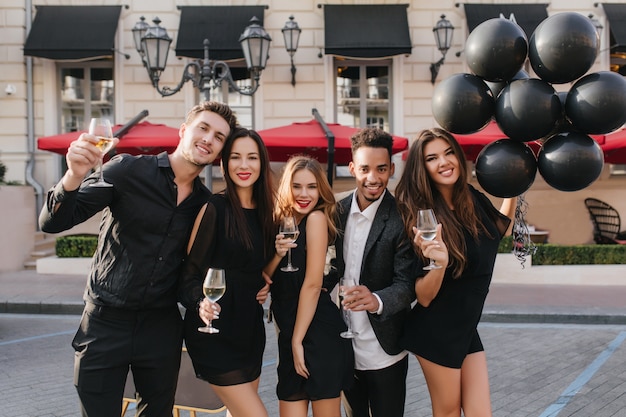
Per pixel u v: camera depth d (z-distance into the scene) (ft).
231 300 8.29
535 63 8.60
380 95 41.04
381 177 8.79
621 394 15.42
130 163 7.98
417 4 39.65
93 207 7.57
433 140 8.62
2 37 38.60
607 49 39.29
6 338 21.57
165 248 7.97
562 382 16.42
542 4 39.17
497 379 16.71
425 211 7.91
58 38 36.96
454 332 8.50
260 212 8.68
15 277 32.27
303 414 8.55
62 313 25.86
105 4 38.96
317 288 8.37
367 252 8.77
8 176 38.78
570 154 8.54
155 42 27.43
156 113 39.40
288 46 37.73
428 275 8.18
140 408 8.28
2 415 13.94
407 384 16.35
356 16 38.34
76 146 6.80
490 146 9.21
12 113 38.81
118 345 7.77
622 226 40.34
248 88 28.30
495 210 9.18
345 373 8.46
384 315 8.23
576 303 26.66
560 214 40.63
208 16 38.24
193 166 8.16
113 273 7.83
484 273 8.65
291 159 8.86
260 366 8.73
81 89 40.29
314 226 8.41
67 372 17.37
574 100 8.41
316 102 39.78
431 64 39.50
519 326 23.79
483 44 8.65
